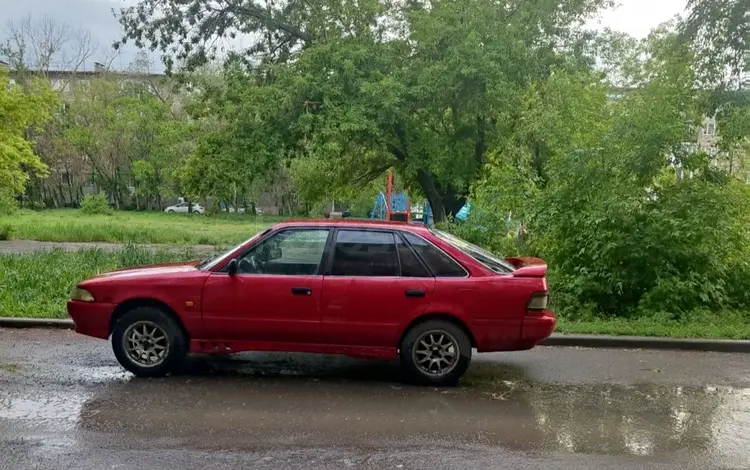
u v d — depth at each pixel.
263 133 17.70
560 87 15.35
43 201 59.59
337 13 18.67
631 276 10.59
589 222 10.47
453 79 17.42
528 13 18.56
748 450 4.98
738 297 10.77
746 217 10.89
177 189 58.88
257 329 6.56
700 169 11.10
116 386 6.31
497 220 13.27
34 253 15.80
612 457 4.77
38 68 60.75
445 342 6.56
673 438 5.22
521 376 7.07
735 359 8.07
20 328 8.99
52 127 54.75
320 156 18.69
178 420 5.34
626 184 10.74
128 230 27.61
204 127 30.27
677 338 8.72
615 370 7.41
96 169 59.06
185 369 7.00
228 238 26.73
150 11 20.14
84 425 5.16
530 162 14.53
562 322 9.65
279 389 6.36
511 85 17.25
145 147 56.88
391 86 17.05
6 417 5.32
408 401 6.05
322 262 6.64
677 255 10.31
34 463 4.38
